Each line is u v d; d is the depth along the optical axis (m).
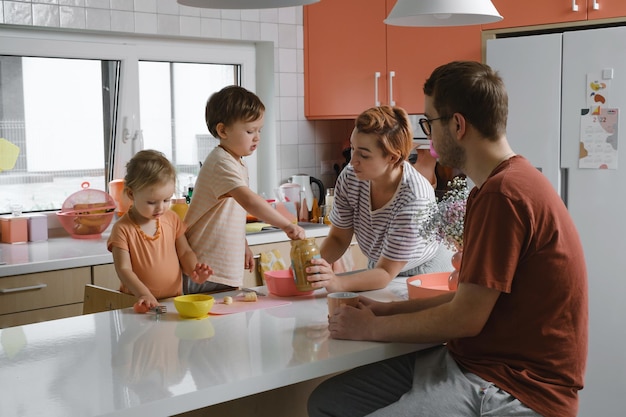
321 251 2.85
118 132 4.13
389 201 2.63
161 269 2.59
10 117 3.78
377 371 2.16
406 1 2.32
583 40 3.47
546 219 1.86
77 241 3.69
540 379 1.87
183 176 4.45
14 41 3.68
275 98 4.55
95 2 3.82
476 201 1.91
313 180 4.67
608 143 3.43
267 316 2.25
